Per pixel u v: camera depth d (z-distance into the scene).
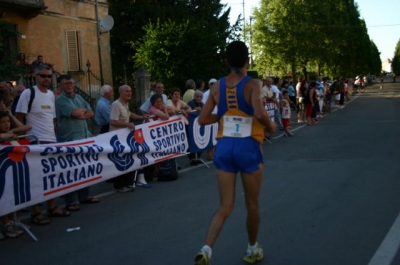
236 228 5.25
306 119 18.03
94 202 6.91
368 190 6.72
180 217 5.86
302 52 36.03
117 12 28.41
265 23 36.81
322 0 37.78
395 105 26.12
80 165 6.33
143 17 28.42
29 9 15.36
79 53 18.27
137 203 6.73
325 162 9.07
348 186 7.01
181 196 7.01
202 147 9.59
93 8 19.14
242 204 6.23
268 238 4.87
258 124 3.81
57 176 5.92
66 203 6.52
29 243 5.16
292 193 6.73
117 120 7.40
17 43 15.29
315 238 4.82
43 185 5.70
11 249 4.98
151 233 5.28
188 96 11.15
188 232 5.24
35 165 5.58
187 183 7.95
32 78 14.32
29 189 5.50
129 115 7.75
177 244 4.86
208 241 3.59
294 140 12.88
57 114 6.61
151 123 7.99
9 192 5.23
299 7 35.81
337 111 23.61
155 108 8.41
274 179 7.73
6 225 5.38
